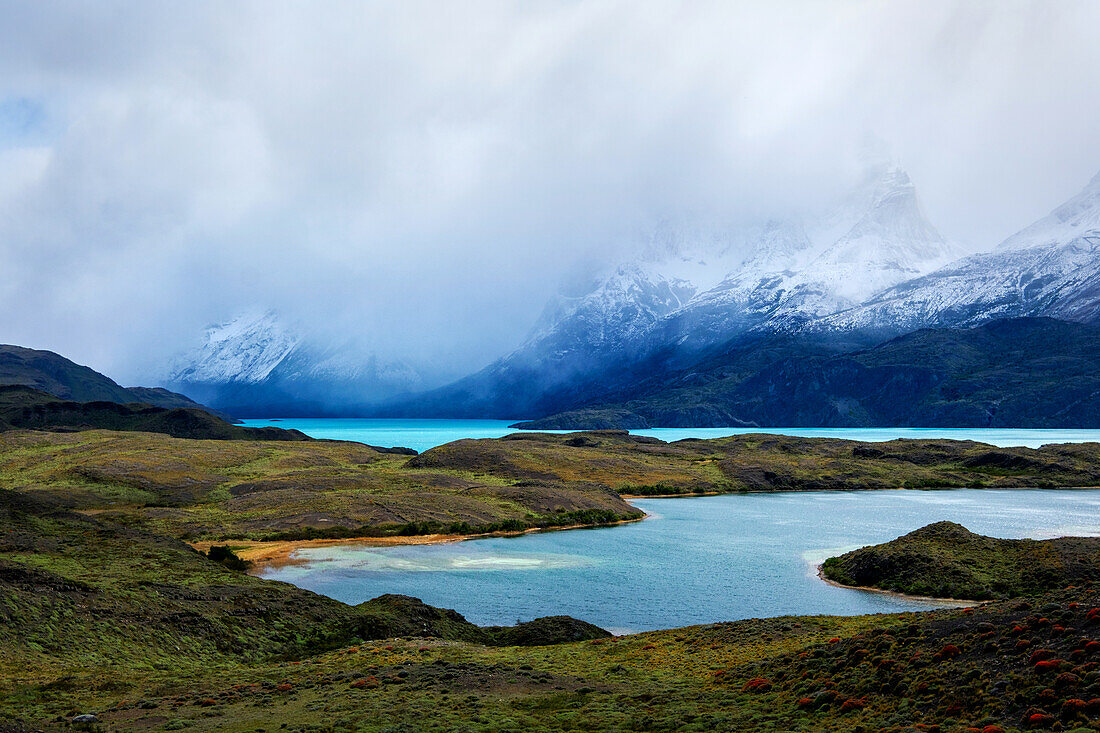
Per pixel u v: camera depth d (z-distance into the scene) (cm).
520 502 14438
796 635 5081
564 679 4141
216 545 10719
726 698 3603
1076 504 16100
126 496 14088
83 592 5644
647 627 6750
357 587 8306
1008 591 7525
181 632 5391
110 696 3931
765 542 11475
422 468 18625
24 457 18962
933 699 3056
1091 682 2758
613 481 18912
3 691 3838
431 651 5038
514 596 7931
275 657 5384
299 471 17662
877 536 12031
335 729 3192
